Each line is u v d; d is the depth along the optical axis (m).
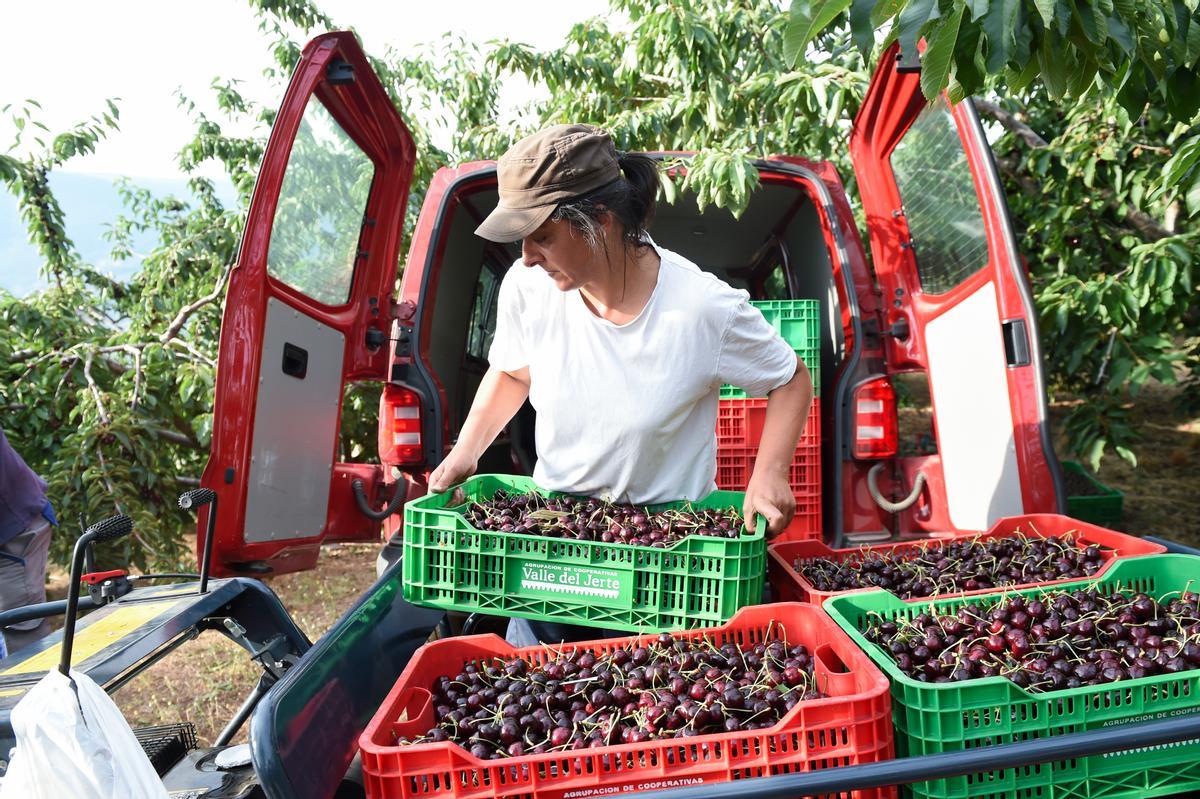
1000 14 1.86
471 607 2.27
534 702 1.93
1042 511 3.33
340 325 4.07
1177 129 4.43
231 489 3.31
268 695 1.77
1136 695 1.82
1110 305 5.30
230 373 3.33
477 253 4.94
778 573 2.82
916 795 1.74
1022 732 1.76
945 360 3.91
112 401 6.18
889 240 4.28
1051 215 6.31
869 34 1.98
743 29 6.45
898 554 2.96
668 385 2.29
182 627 2.27
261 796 2.06
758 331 2.31
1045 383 3.39
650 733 1.79
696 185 4.54
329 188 3.95
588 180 2.02
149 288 7.99
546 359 2.40
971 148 3.56
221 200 9.63
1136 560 2.50
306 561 3.86
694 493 2.54
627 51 6.71
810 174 4.36
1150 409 9.31
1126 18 2.07
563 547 2.21
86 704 1.52
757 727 1.80
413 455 3.93
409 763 1.62
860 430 3.85
